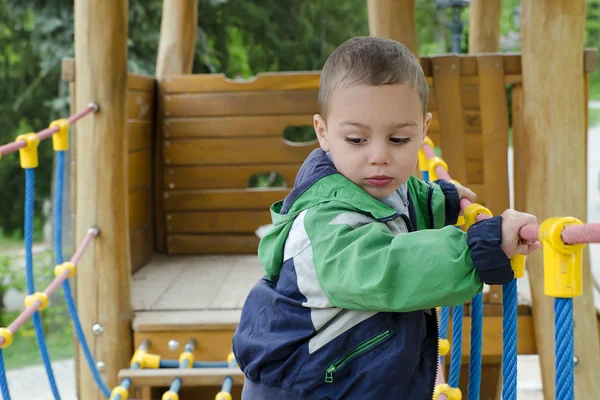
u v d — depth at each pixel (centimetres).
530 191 356
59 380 823
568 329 124
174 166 514
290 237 160
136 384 307
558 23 348
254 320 169
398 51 155
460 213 198
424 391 158
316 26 1038
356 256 141
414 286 135
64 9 867
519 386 568
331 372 155
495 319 356
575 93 350
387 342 153
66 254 1081
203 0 943
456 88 399
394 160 152
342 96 152
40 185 1152
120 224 367
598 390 343
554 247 122
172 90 511
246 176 511
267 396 163
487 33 536
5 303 1203
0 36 1061
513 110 431
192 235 516
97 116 366
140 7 866
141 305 380
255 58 1047
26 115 1066
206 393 384
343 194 154
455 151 400
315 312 157
